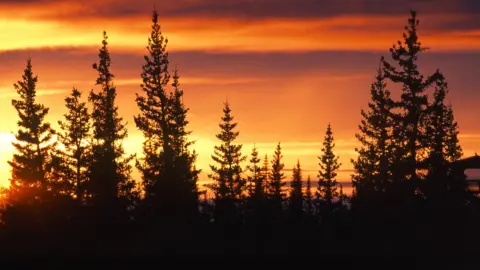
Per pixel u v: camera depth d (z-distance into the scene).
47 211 106.81
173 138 146.75
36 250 100.69
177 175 111.19
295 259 99.25
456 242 103.44
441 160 113.81
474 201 109.00
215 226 106.38
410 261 97.56
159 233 103.19
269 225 106.69
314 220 110.00
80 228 104.62
